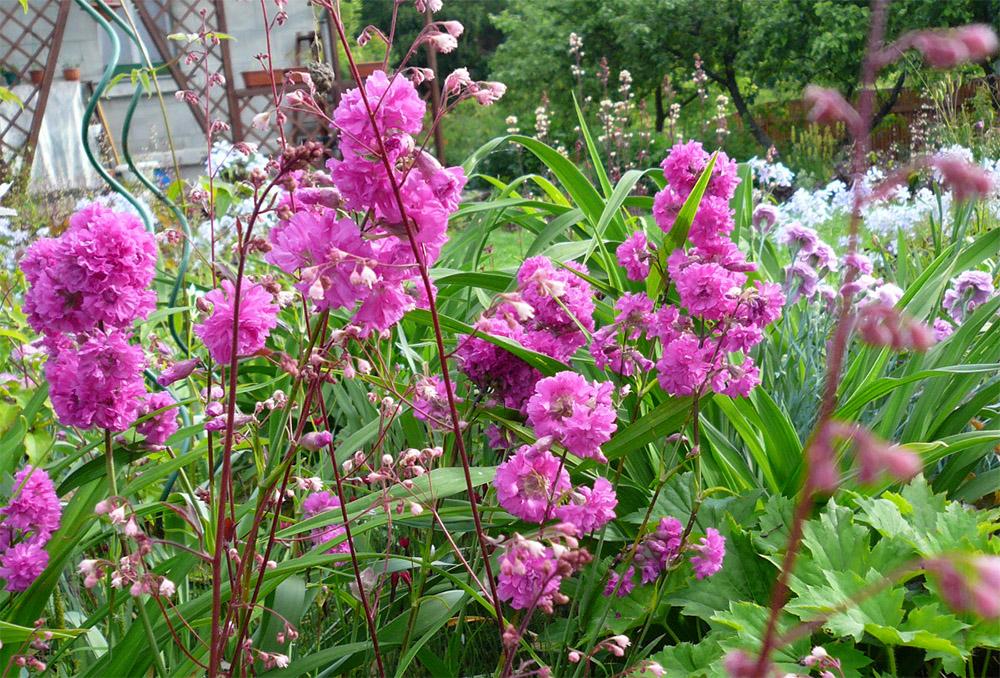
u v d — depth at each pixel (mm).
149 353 642
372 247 412
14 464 622
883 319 227
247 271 1093
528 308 419
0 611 506
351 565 572
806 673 496
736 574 579
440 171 400
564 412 471
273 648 513
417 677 591
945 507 586
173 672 480
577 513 480
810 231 791
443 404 554
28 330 867
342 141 396
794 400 770
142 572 422
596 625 514
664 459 593
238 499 772
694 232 597
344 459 625
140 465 629
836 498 629
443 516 571
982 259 757
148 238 478
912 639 507
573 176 854
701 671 500
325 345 429
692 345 539
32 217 1671
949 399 696
